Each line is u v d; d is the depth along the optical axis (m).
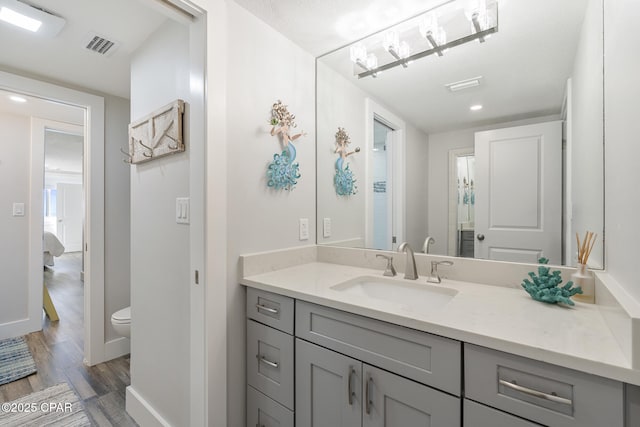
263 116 1.50
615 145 0.89
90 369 2.19
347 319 1.06
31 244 2.83
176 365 1.44
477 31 1.33
